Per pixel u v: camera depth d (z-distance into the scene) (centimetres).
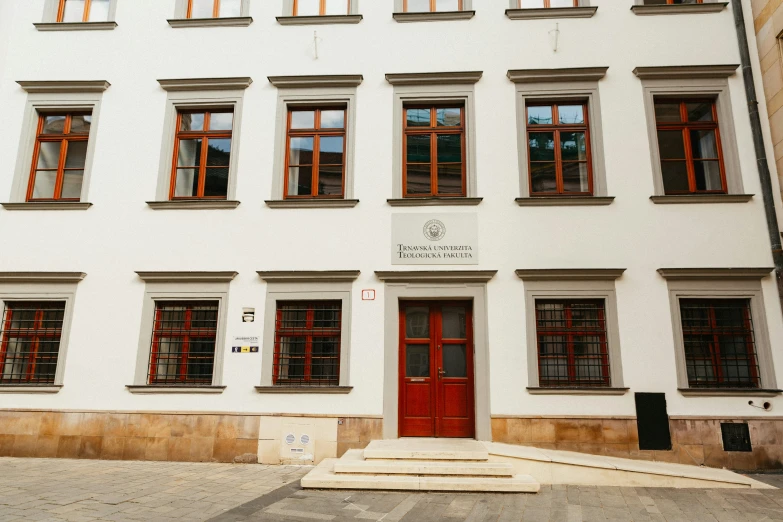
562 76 907
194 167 942
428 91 926
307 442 820
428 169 920
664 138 908
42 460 820
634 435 796
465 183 907
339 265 872
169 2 992
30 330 891
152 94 953
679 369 812
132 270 889
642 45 920
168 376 869
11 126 955
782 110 832
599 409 806
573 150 912
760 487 675
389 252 871
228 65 959
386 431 820
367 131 916
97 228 907
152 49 971
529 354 827
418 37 948
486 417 814
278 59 955
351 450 775
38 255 902
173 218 904
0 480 680
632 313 830
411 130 929
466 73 915
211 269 883
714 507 591
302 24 966
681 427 795
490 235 867
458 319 877
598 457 764
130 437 838
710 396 802
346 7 982
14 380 878
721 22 918
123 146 935
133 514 536
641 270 843
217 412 837
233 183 911
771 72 860
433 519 534
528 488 637
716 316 841
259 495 621
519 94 915
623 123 893
